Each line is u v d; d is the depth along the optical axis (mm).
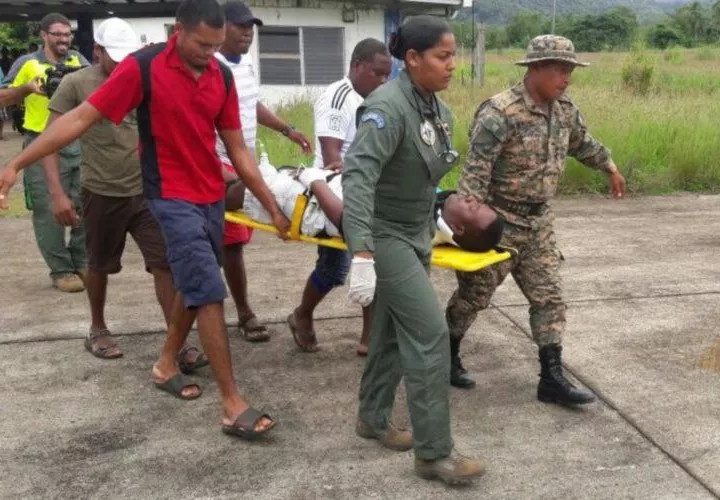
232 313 5406
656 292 5805
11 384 4309
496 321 5238
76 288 5898
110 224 4410
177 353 4184
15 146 14852
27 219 8367
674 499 3193
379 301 3363
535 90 3697
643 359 4598
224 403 3701
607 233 7613
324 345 4848
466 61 30016
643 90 17484
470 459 3262
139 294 5820
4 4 10297
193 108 3533
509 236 3854
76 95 4309
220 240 3818
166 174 3588
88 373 4441
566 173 9539
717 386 4234
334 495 3234
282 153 10578
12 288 5996
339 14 15812
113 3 10539
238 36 4551
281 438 3705
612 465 3449
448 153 3217
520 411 3959
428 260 3377
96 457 3549
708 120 11578
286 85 15734
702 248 7027
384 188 3193
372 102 3100
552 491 3254
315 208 3775
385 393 3559
